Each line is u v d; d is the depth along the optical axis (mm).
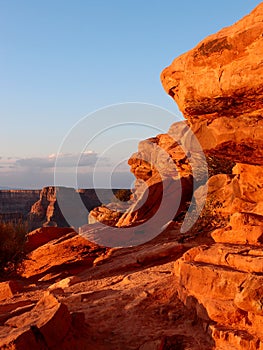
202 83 7203
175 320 7078
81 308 8555
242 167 9430
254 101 6977
